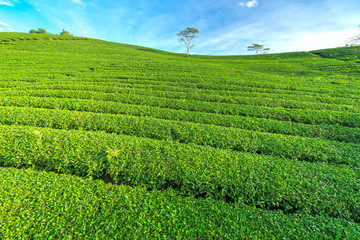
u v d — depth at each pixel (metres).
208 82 26.38
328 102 19.53
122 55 45.62
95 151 8.95
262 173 7.98
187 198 7.00
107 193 6.89
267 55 65.94
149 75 28.47
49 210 6.03
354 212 6.48
